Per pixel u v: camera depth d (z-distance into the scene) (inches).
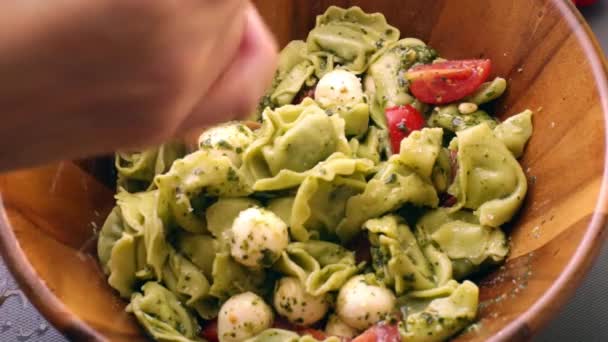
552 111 14.7
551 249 13.3
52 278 13.5
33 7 7.5
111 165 16.3
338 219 15.2
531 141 15.0
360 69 17.0
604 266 15.7
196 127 10.0
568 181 13.8
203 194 15.1
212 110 9.9
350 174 15.1
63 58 7.7
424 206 15.2
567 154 14.1
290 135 15.2
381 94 16.5
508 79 15.9
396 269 14.3
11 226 13.6
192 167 15.0
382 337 13.9
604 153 13.3
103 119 8.6
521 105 15.5
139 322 14.5
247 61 10.0
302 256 14.8
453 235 14.8
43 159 9.0
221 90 9.9
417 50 16.8
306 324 14.5
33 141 8.6
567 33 14.6
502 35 15.9
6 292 16.3
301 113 15.7
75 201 15.3
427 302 14.2
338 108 16.0
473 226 14.8
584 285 15.5
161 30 7.9
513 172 14.8
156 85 8.3
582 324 15.1
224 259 14.7
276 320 14.7
